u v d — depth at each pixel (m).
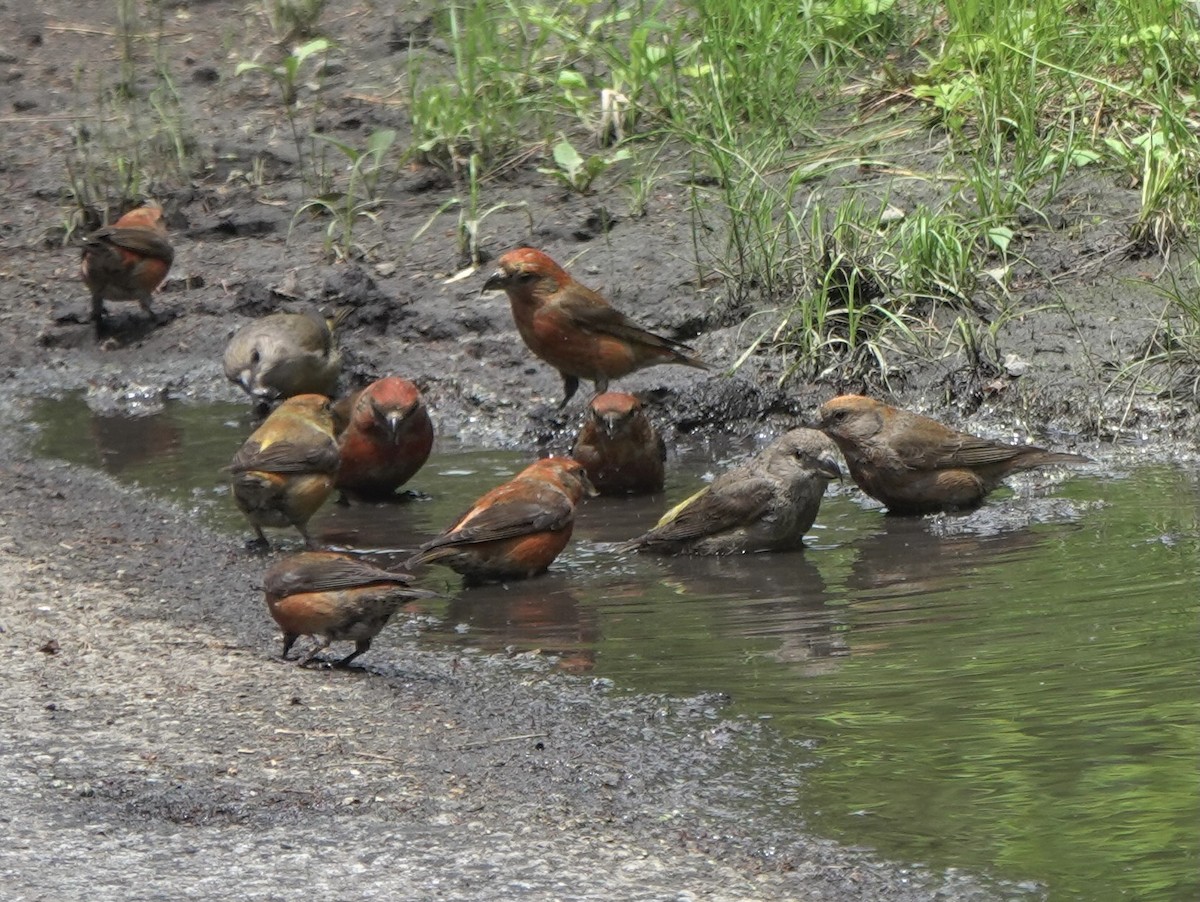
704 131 19.70
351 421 13.73
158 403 17.14
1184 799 7.55
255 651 10.11
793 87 19.88
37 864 7.05
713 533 12.30
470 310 17.69
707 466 14.83
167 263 18.42
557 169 19.91
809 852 7.24
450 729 8.73
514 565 11.70
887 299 16.48
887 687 9.12
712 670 9.59
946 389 15.56
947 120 18.75
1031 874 6.98
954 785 7.83
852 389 15.80
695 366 15.82
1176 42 18.97
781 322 16.52
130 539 12.70
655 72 20.25
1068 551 11.67
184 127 22.02
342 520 13.39
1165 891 6.79
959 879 6.96
